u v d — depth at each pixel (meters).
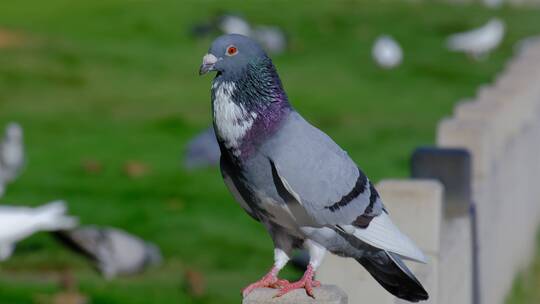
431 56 31.73
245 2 38.09
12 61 26.36
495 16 38.44
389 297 6.15
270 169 5.29
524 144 13.50
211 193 16.33
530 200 14.49
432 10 38.78
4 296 11.41
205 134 17.59
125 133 20.92
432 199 6.72
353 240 5.47
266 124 5.30
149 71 27.00
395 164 19.42
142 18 34.00
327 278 6.23
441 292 6.86
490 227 9.96
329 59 30.72
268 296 4.76
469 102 11.43
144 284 12.04
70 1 36.75
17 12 34.72
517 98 13.37
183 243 13.79
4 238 11.93
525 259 13.81
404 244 5.45
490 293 10.08
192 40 32.12
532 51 18.44
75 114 22.44
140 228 14.52
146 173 17.42
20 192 16.33
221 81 5.37
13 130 16.09
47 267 12.51
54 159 18.55
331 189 5.30
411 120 23.75
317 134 5.40
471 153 8.66
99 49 28.73
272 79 5.36
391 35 34.72
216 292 11.84
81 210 15.36
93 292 11.65
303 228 5.34
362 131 22.31
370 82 27.98
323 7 38.06
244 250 13.61
